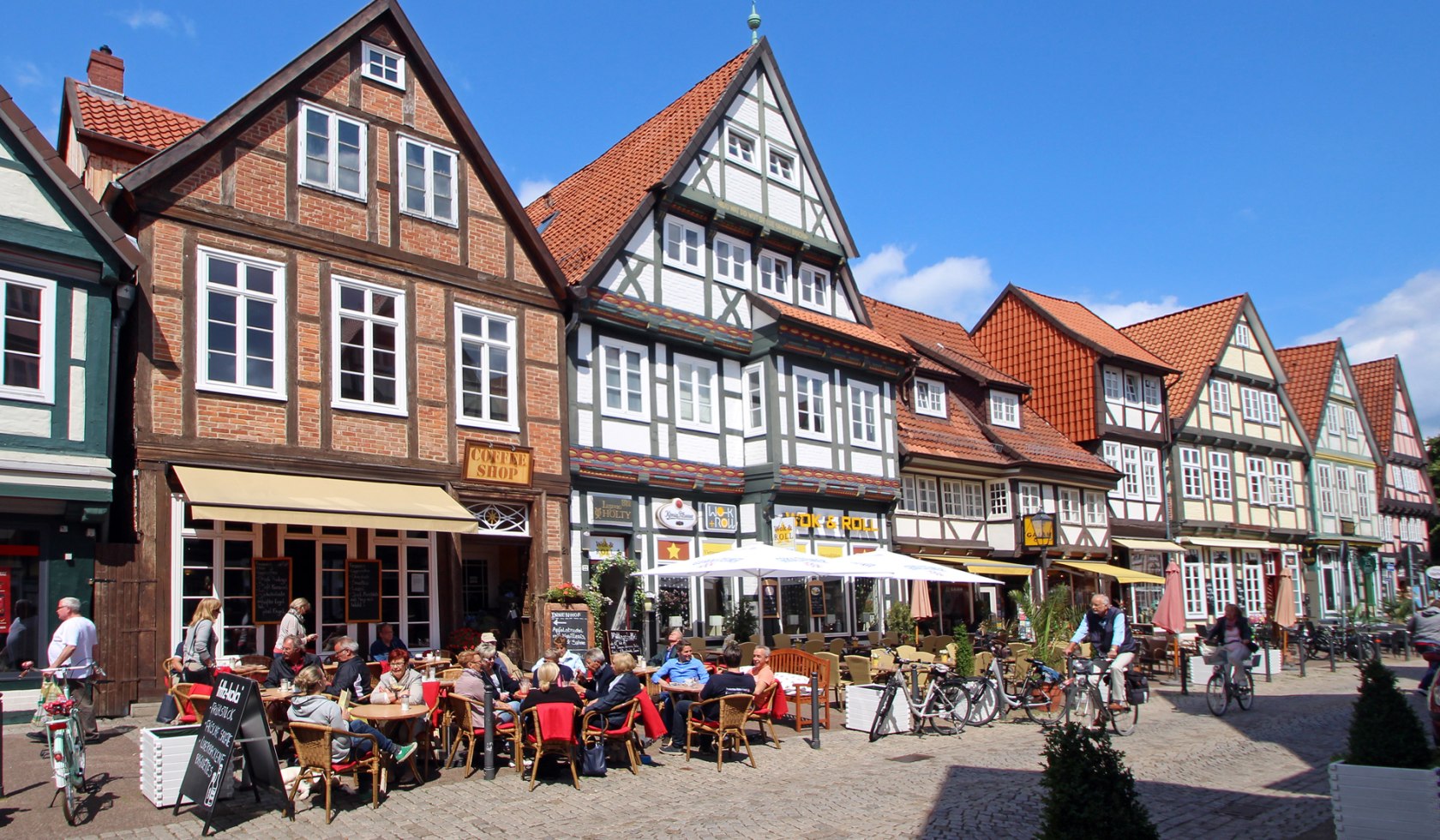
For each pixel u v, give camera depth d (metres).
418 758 11.38
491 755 10.63
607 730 10.92
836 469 22.89
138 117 16.33
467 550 18.92
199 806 9.10
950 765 11.50
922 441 26.34
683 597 20.39
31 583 12.25
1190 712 16.22
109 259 12.91
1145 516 34.34
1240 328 40.34
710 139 21.53
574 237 20.47
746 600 21.39
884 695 13.48
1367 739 7.62
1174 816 9.10
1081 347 33.88
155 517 13.12
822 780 10.74
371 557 15.66
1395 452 50.41
